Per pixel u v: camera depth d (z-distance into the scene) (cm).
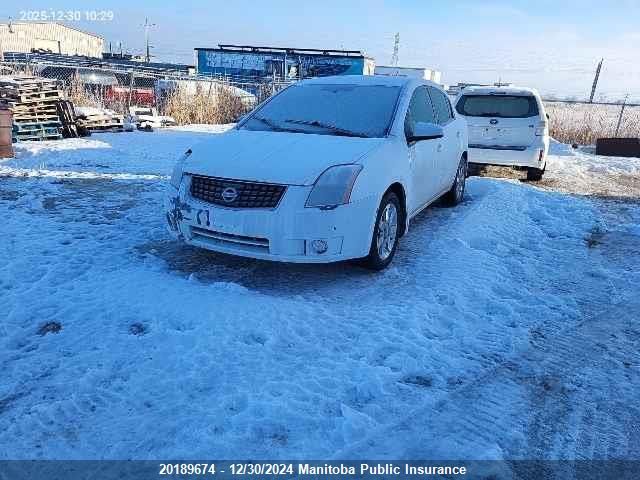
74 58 3728
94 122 1425
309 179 409
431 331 375
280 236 402
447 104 702
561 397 308
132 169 920
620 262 547
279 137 483
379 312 394
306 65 3878
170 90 2048
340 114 527
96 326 358
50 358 321
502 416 286
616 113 2352
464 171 760
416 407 288
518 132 952
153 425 263
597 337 383
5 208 625
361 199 423
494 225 646
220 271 464
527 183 972
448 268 491
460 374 324
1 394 287
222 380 300
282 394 289
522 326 395
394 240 491
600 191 934
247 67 4009
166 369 311
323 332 361
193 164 447
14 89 1177
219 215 415
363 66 3775
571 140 2038
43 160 957
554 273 509
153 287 415
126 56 5031
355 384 301
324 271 473
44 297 397
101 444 251
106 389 292
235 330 355
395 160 478
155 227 582
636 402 307
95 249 504
